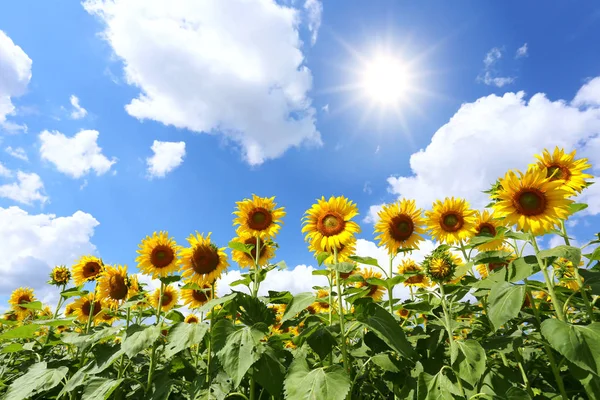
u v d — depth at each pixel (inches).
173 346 35.3
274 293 46.8
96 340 40.5
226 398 40.0
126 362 50.2
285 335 41.4
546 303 43.3
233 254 61.1
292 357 43.4
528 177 37.5
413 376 38.2
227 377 38.7
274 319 43.4
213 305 37.7
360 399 39.9
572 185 40.2
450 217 50.8
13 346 49.1
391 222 52.8
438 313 44.1
